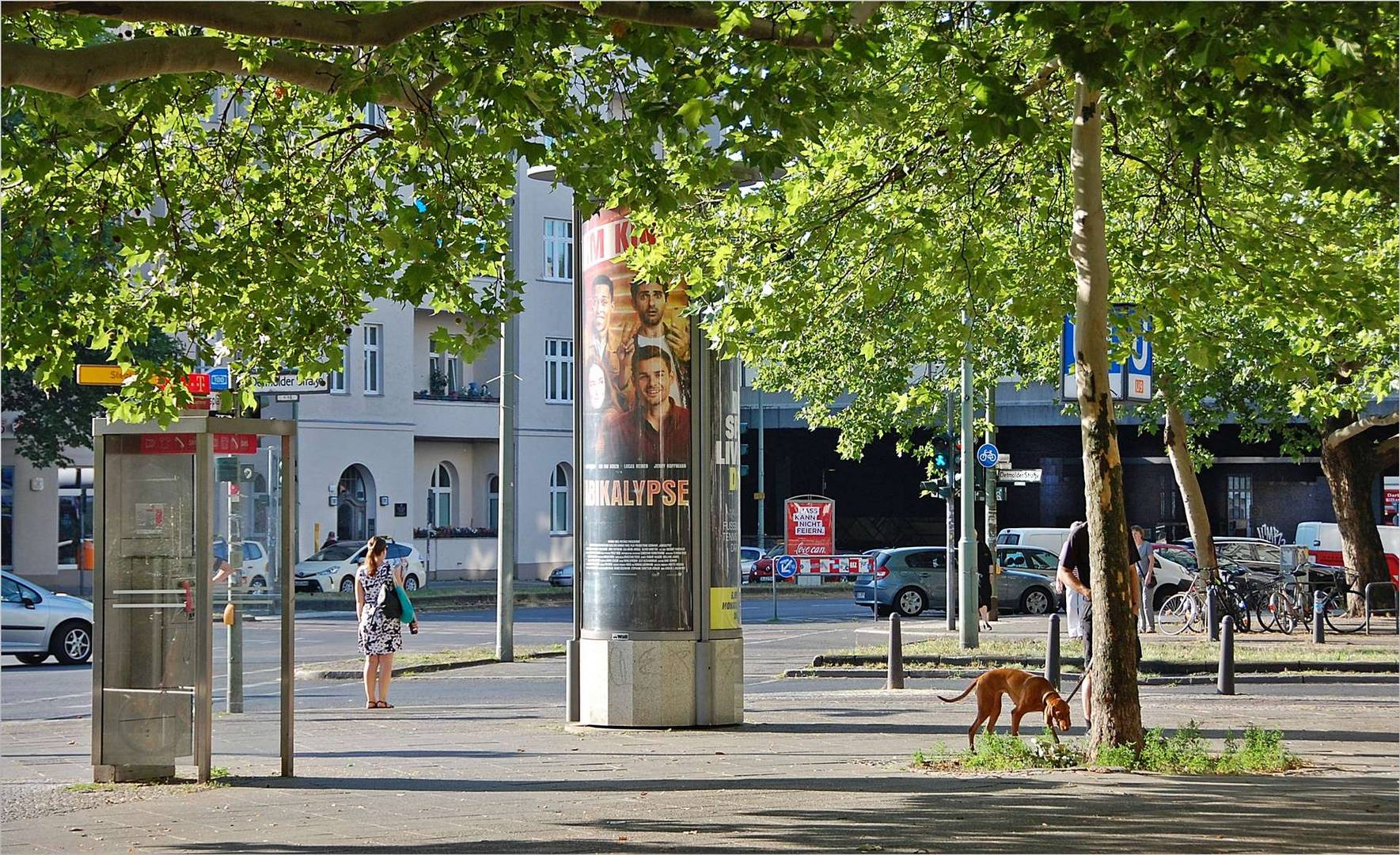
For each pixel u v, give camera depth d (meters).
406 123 13.55
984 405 35.56
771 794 11.66
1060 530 48.12
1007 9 10.37
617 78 14.02
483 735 16.50
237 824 10.54
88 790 12.54
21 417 47.06
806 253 16.73
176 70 11.12
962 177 17.00
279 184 15.93
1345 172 11.75
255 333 16.28
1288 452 35.09
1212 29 9.85
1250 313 19.33
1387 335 18.27
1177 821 9.98
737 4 11.50
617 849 9.23
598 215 16.73
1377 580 34.28
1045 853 8.82
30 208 14.76
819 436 82.00
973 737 14.52
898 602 40.75
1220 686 21.06
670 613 16.58
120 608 13.02
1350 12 10.07
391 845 9.55
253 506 13.26
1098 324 13.11
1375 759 13.81
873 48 11.58
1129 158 17.00
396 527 55.84
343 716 19.12
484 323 15.80
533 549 60.19
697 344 16.58
